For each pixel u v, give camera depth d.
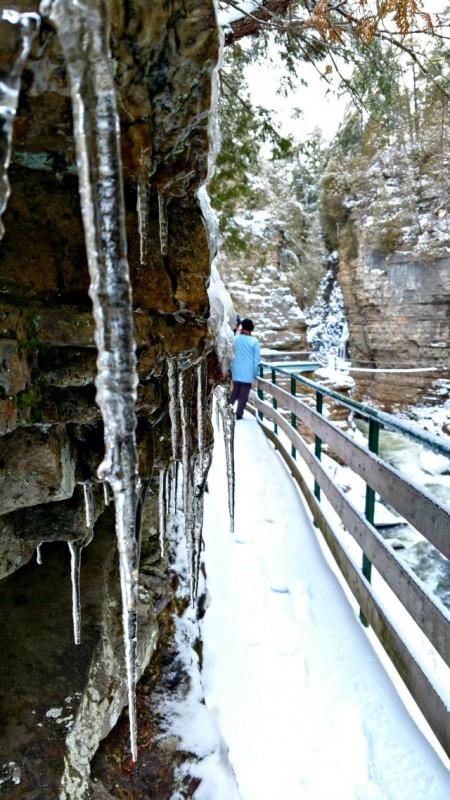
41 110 0.96
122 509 0.93
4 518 1.21
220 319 2.21
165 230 1.36
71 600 1.57
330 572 3.11
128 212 1.29
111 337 0.80
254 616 2.67
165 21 0.93
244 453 5.64
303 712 2.05
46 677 1.31
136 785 1.40
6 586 1.60
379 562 2.31
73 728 1.21
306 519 3.86
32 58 0.82
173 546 2.47
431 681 1.81
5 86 0.71
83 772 1.24
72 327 1.16
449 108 5.46
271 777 1.76
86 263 1.19
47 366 1.16
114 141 0.74
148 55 0.97
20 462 1.12
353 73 4.64
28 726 1.19
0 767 1.09
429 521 1.81
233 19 3.28
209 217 1.67
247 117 5.27
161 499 1.85
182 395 1.67
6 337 1.02
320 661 2.34
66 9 0.70
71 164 1.13
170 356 1.53
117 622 1.64
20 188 1.13
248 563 3.20
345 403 2.90
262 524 3.78
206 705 1.97
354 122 7.49
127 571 1.00
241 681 2.21
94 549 1.81
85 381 1.19
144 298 1.37
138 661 1.68
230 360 2.75
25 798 1.05
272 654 2.38
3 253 1.12
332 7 3.53
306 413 4.32
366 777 1.75
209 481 4.37
